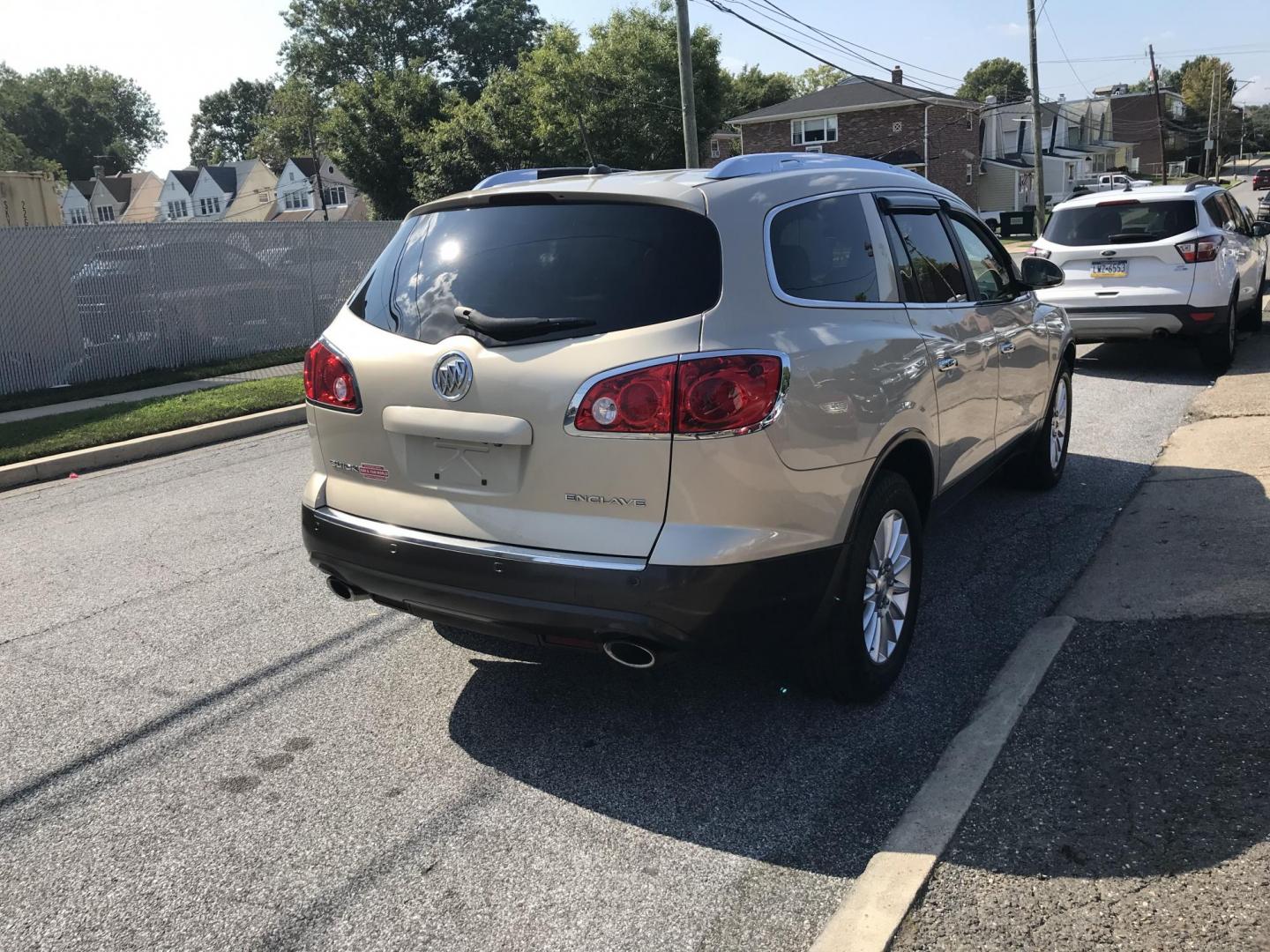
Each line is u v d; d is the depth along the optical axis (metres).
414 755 3.47
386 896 2.72
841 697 3.63
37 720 3.82
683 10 19.95
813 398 3.12
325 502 3.69
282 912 2.67
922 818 2.86
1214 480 5.94
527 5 68.88
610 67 38.72
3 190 16.14
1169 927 2.37
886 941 2.39
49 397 11.79
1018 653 3.85
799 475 3.09
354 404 3.47
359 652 4.35
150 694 4.02
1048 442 5.91
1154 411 8.20
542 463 3.05
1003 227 45.62
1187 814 2.79
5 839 3.05
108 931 2.62
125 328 13.24
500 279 3.27
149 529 6.46
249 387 11.62
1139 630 3.99
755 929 2.53
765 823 2.98
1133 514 5.54
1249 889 2.46
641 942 2.50
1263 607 4.04
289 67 68.12
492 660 4.22
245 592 5.16
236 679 4.12
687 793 3.16
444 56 67.94
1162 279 9.26
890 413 3.52
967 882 2.58
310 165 68.19
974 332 4.44
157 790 3.31
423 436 3.30
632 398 2.91
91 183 87.50
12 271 12.11
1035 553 5.12
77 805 3.23
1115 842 2.70
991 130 56.22
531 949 2.49
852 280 3.62
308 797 3.23
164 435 9.19
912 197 4.35
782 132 51.97
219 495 7.33
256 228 14.66
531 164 38.25
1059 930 2.39
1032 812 2.86
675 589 2.92
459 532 3.25
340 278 15.84
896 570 3.74
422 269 3.48
